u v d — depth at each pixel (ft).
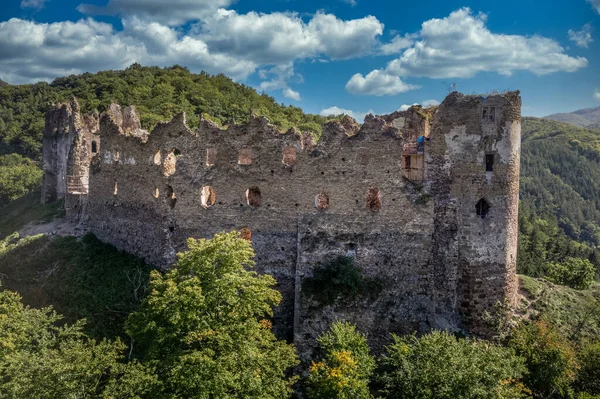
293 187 102.78
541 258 242.78
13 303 83.20
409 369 70.03
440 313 98.37
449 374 66.33
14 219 191.62
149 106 312.09
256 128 104.63
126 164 124.57
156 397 63.10
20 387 59.06
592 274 177.47
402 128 115.65
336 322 93.66
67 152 193.57
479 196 97.76
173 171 122.42
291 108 375.04
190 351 65.92
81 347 67.97
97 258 121.80
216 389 62.23
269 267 103.81
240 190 105.81
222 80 408.87
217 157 107.14
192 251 75.51
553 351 85.61
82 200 156.35
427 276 97.30
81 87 412.57
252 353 66.08
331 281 96.89
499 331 93.04
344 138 100.42
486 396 65.46
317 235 101.09
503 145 97.71
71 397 58.90
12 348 69.77
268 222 104.32
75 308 102.27
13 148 393.91
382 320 94.99
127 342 92.38
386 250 98.89
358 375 73.56
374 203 107.04
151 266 114.62
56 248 128.77
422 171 103.60
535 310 111.45
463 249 98.07
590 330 108.58
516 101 98.43
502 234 99.04
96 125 199.82
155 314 70.03
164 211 111.65
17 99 464.65
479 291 97.96
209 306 69.92
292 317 101.76
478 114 97.09
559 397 85.10
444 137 98.22
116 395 60.44
